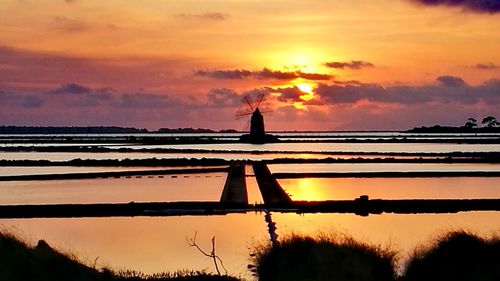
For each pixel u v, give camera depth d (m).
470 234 14.05
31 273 12.77
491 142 125.19
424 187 41.41
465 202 31.61
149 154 85.75
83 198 36.38
